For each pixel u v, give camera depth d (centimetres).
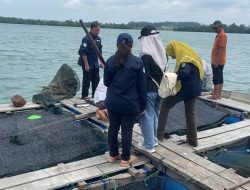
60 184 327
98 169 357
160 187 371
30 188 319
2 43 2858
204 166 357
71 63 1620
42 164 382
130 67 334
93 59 583
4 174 359
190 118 405
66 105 561
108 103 350
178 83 385
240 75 1463
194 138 409
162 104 408
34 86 1040
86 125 479
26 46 2630
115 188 346
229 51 3097
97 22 573
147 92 366
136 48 2575
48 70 1370
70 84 606
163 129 415
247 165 413
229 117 560
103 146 434
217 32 600
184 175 343
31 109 557
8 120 498
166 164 361
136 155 395
